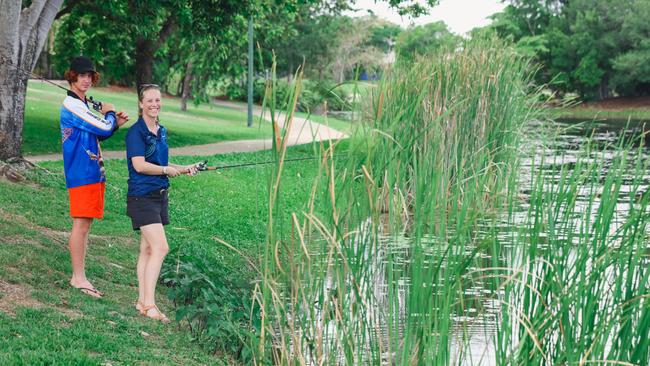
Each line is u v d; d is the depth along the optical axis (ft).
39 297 19.22
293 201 42.65
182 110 140.67
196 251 27.53
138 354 16.43
